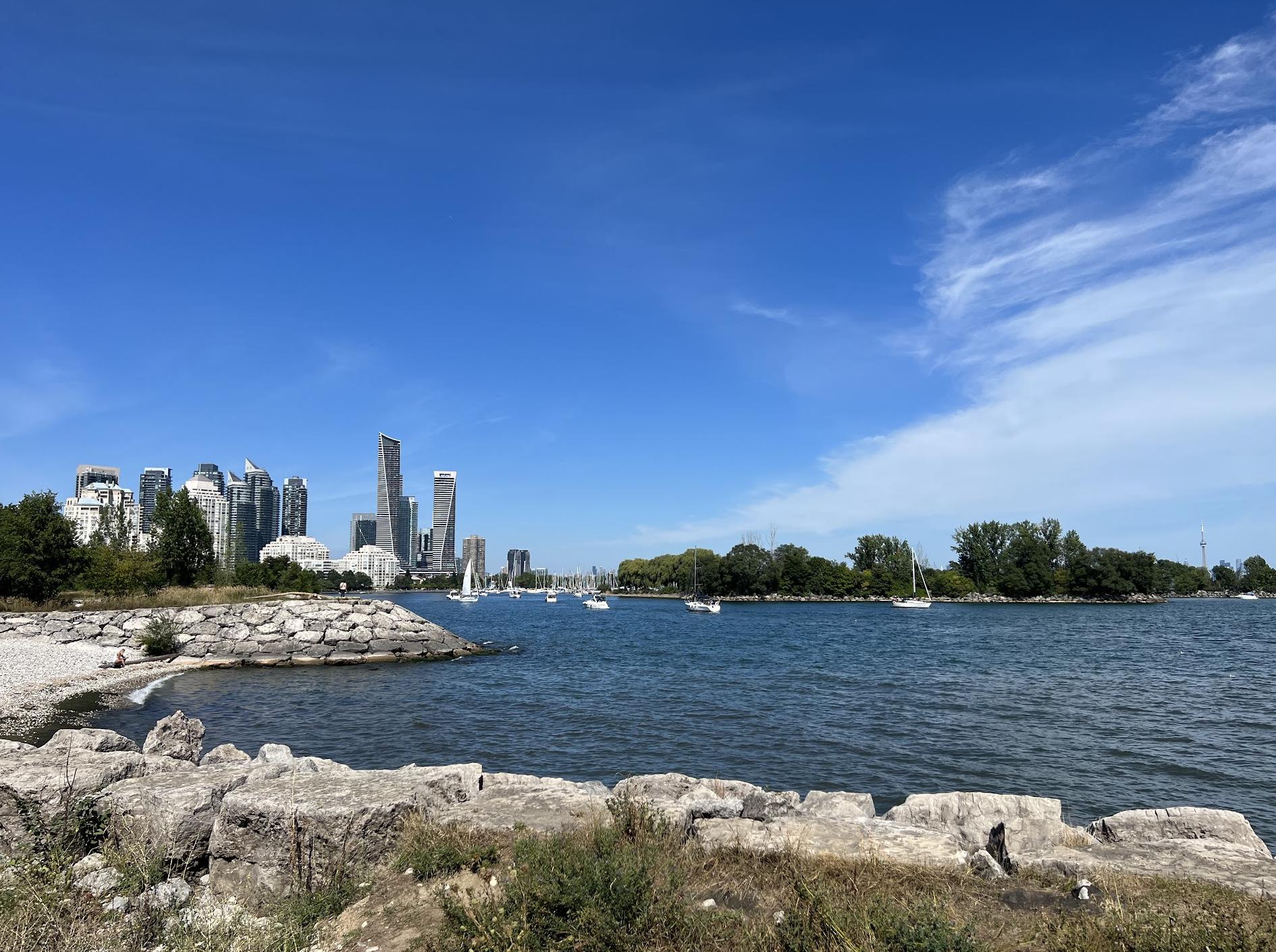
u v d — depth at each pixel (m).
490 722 29.00
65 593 63.94
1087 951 5.86
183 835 8.55
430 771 10.23
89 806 8.92
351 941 6.80
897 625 105.75
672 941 6.21
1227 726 28.14
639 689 38.50
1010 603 176.62
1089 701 34.12
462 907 6.58
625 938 6.07
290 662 50.75
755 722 28.66
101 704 32.62
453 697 35.72
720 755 23.19
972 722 28.56
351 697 35.97
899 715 30.19
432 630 58.56
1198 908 6.62
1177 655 58.62
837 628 98.38
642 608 172.25
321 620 55.12
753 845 8.27
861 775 20.89
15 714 28.80
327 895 7.71
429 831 8.47
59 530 61.44
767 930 6.25
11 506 61.66
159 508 75.75
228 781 9.65
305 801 8.58
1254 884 7.20
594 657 57.09
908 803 11.77
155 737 13.77
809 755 23.16
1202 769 21.73
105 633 51.28
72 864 8.27
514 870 7.29
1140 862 7.88
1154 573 168.12
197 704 33.91
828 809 12.41
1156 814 10.28
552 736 26.12
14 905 7.05
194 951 6.58
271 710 32.19
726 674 45.16
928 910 6.31
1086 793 19.48
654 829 8.49
